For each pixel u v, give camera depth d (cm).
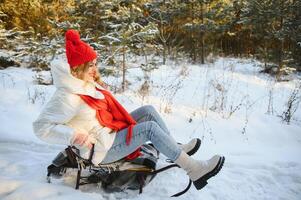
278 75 908
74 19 783
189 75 846
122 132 323
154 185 358
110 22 751
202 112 581
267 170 405
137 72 803
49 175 351
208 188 361
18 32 834
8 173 369
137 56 930
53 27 754
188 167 322
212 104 632
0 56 805
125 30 677
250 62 1077
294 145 496
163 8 1056
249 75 925
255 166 412
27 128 475
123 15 705
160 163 402
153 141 322
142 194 342
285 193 365
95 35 759
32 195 321
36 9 924
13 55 819
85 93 310
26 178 360
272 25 1026
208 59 1070
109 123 323
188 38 1107
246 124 538
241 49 1208
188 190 353
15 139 445
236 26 1180
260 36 1062
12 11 945
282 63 934
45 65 775
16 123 484
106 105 330
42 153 418
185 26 1034
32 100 573
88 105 314
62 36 775
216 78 834
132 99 613
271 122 565
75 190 334
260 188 370
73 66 311
